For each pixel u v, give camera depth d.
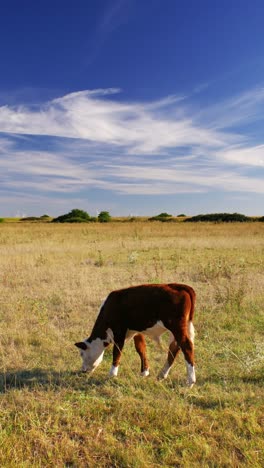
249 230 33.19
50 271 14.04
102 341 6.14
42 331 8.08
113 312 6.02
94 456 4.20
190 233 30.80
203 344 7.42
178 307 5.62
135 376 6.12
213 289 11.42
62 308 9.72
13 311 9.40
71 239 26.59
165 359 6.86
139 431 4.59
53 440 4.47
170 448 4.24
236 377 6.00
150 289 5.84
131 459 4.06
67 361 6.77
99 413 5.02
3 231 34.53
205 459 4.06
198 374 6.13
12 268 14.66
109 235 29.84
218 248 21.30
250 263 15.91
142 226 40.25
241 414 4.85
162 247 21.81
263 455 4.08
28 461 4.03
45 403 5.26
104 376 6.19
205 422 4.72
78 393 5.60
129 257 16.41
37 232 33.44
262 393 5.45
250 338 7.68
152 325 5.86
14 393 5.50
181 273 13.84
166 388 5.71
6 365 6.57
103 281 12.66
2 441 4.30
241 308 9.54
